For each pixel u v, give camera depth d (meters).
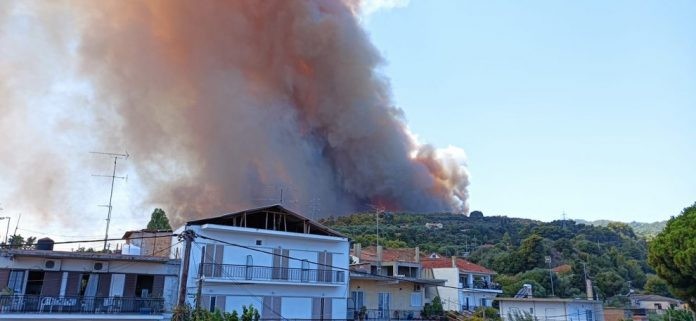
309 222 38.22
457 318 45.69
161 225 52.06
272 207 37.00
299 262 36.72
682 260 32.53
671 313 50.22
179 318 21.03
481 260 93.06
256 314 25.91
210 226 33.69
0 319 25.91
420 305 45.03
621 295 74.12
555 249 94.06
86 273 29.89
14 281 28.33
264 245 35.69
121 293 30.38
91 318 28.05
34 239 43.81
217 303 32.81
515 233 116.62
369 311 40.34
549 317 53.75
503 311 57.16
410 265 50.06
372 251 57.75
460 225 117.38
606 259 89.00
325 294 37.16
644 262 94.50
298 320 34.91
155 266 31.61
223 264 33.34
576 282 79.06
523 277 78.38
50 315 27.09
